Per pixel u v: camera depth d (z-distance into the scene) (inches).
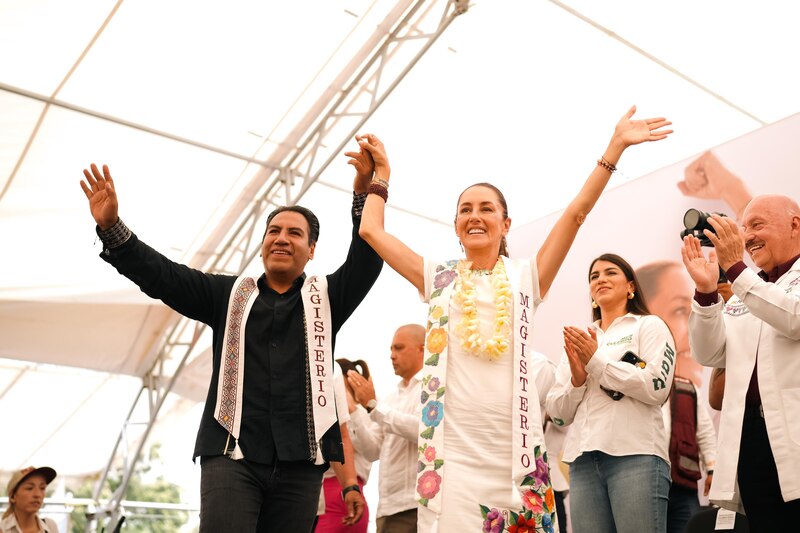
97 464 526.6
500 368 97.5
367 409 176.4
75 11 260.7
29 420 491.5
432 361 99.4
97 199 109.2
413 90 329.7
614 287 155.0
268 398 106.3
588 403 140.7
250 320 111.5
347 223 383.2
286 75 314.3
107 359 456.4
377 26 306.5
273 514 104.0
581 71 299.1
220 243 394.0
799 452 100.1
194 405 502.6
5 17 257.0
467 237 107.3
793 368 104.4
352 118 345.1
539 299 104.1
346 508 168.4
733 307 118.3
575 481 139.9
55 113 299.9
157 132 322.0
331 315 116.6
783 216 116.6
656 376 134.3
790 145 196.7
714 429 179.0
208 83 307.6
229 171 353.1
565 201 328.8
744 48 274.5
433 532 90.4
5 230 341.1
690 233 123.6
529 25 290.0
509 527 89.8
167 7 269.1
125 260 109.6
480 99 320.8
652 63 289.6
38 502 229.8
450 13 300.2
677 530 157.1
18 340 421.1
